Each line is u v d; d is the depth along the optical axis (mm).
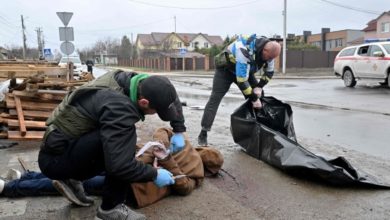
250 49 4836
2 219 3109
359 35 71688
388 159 4969
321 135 6480
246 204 3439
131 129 2547
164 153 3404
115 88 2693
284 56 30906
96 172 2885
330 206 3406
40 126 5902
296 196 3619
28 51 81125
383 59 14680
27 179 3645
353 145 5750
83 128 2664
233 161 4684
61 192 3189
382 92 13852
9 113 6027
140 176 2592
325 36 75375
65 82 6539
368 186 3832
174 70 46969
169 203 3438
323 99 12023
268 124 5043
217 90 5211
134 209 3299
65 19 17016
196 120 7844
